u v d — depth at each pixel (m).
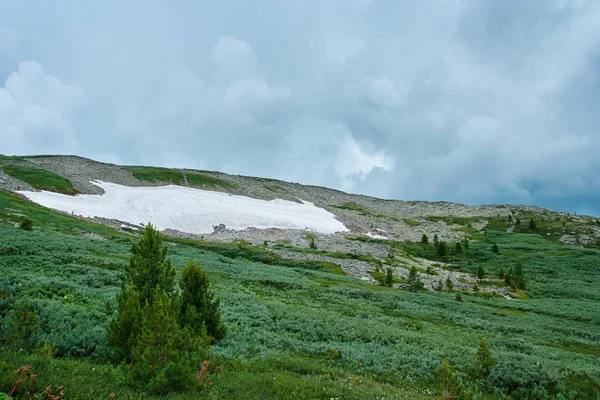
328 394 12.02
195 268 18.58
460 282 74.44
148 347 9.93
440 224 160.25
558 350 27.11
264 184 193.38
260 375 13.41
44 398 7.62
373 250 94.69
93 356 13.34
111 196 102.12
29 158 132.62
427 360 19.80
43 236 43.28
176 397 9.05
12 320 11.95
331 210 156.25
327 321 26.70
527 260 95.75
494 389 17.42
